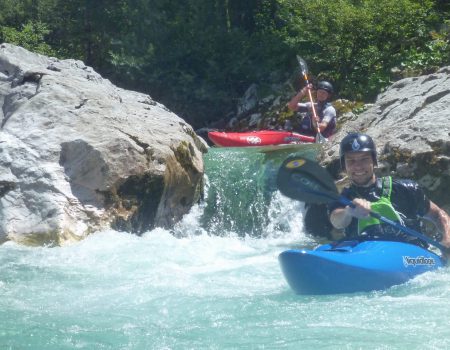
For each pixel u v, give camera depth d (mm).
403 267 5258
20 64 9578
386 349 3725
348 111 13500
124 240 7559
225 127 17469
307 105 12430
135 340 4113
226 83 18172
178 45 18359
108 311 4855
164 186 8281
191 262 6723
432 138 8070
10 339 4160
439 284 5141
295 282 5125
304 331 4148
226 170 9633
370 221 5492
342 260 5082
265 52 17922
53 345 4047
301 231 8844
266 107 16438
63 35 23266
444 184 7984
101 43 21547
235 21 19922
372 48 14977
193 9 18906
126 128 8445
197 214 9172
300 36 16016
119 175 7941
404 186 5473
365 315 4430
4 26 23906
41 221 7582
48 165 7961
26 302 5137
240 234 9133
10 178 7840
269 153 10016
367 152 5359
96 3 21078
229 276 6062
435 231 7605
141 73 18312
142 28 18797
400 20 14719
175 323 4500
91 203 7855
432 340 3836
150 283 5762
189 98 18188
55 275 6082
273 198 9133
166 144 8578
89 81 9812
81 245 7324
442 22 15469
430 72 13930
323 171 5328
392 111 9492
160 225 8500
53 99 8648
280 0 15930
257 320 4469
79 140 8039
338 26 14977
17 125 8445
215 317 4602
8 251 7094
